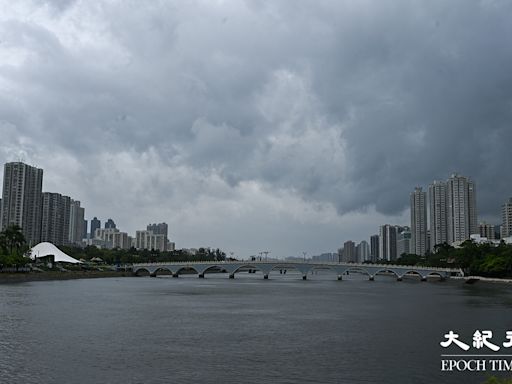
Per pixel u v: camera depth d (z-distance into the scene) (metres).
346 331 93.81
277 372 61.91
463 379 59.72
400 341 83.31
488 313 122.94
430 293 195.38
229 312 124.12
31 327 94.00
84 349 74.38
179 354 71.69
